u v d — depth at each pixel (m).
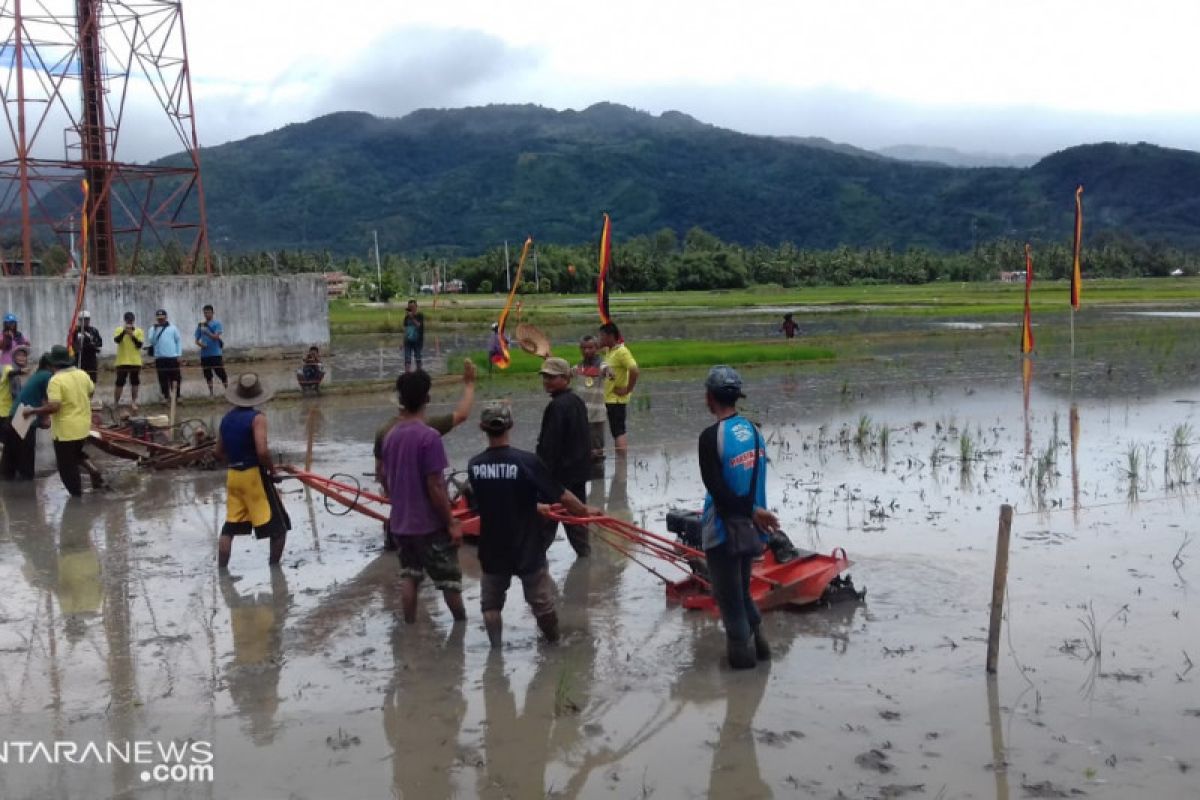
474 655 6.96
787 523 10.23
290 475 9.58
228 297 29.70
